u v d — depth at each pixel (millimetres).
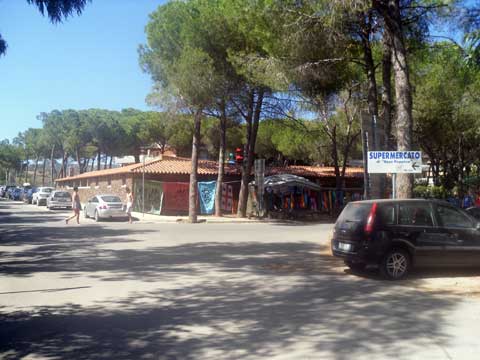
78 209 23969
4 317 6941
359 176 40594
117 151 55625
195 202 26391
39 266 11312
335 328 6309
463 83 17062
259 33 18516
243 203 29203
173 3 25484
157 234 19078
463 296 8164
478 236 10047
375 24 14930
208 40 23203
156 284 9258
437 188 34875
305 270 10867
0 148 90250
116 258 12617
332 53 15938
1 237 17484
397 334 6039
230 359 5219
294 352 5410
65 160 68000
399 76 12359
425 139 30734
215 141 41500
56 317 6926
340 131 35438
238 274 10344
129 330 6293
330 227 23641
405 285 9133
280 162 45719
